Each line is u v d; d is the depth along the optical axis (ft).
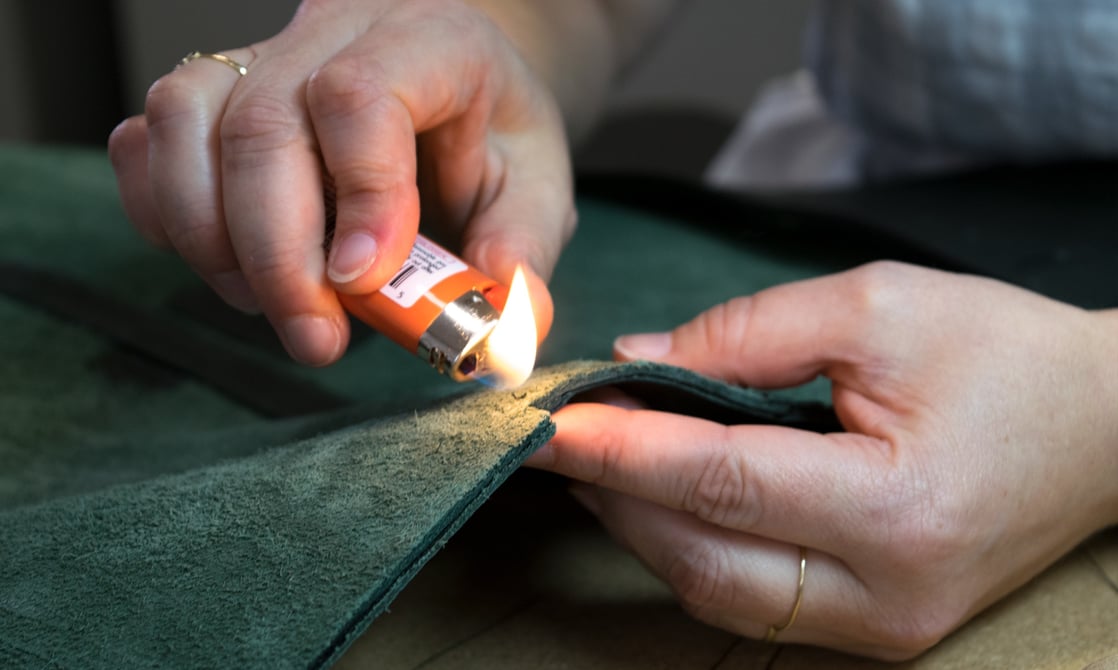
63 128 4.98
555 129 2.04
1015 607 1.81
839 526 1.69
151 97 1.78
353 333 2.25
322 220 1.78
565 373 1.71
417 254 1.76
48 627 1.61
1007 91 2.41
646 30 2.98
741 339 1.82
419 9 1.86
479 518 1.95
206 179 1.79
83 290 2.32
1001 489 1.71
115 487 1.80
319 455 1.70
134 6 4.92
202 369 2.16
